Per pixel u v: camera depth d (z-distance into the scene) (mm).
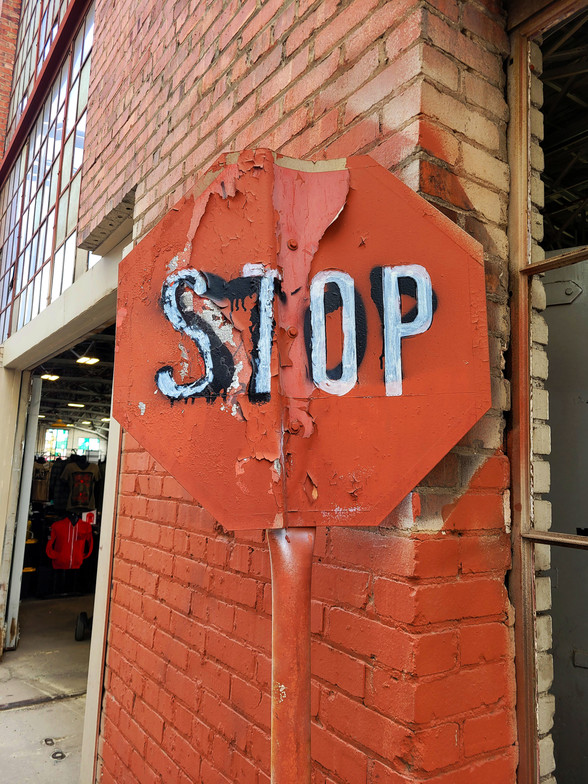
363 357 950
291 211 994
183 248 1041
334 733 1197
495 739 1132
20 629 6109
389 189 986
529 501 1230
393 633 1090
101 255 3244
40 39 5641
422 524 1091
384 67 1273
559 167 2258
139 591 2256
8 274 5785
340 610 1225
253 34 1796
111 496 2725
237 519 913
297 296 971
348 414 936
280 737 868
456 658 1100
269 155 981
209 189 1026
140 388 1046
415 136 1168
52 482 11836
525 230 1292
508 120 1345
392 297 959
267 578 1515
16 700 4082
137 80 2678
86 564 8453
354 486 914
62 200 4215
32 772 3064
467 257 958
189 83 2180
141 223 2467
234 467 931
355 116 1341
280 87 1634
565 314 1448
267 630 1490
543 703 1192
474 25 1296
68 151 4164
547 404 1310
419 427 908
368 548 1174
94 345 6734
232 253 989
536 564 1235
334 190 1005
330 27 1459
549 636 1232
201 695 1733
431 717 1046
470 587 1144
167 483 2137
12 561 5395
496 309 1264
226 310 980
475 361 923
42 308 4430
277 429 915
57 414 16781
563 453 1425
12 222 5863
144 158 2504
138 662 2180
